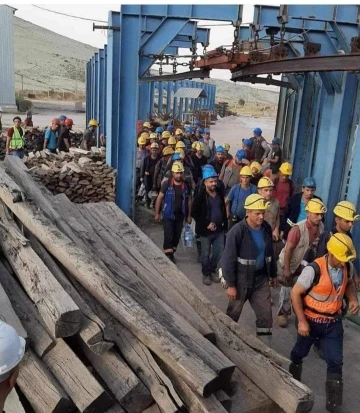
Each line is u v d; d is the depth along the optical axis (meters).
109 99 8.78
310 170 10.14
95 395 2.43
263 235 4.28
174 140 10.99
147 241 4.68
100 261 3.69
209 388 2.48
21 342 1.69
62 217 4.47
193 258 7.51
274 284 4.52
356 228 6.42
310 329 3.79
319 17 7.68
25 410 2.58
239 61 7.73
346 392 4.29
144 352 2.73
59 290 2.83
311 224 4.72
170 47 12.87
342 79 7.30
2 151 14.99
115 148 8.94
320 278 3.65
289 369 4.09
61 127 11.77
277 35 8.91
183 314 3.45
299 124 10.62
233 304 4.36
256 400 2.81
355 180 6.62
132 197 9.12
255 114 61.94
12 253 3.41
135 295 3.38
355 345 5.12
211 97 43.34
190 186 7.55
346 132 7.49
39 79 69.44
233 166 8.09
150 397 2.58
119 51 8.45
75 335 2.89
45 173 8.37
